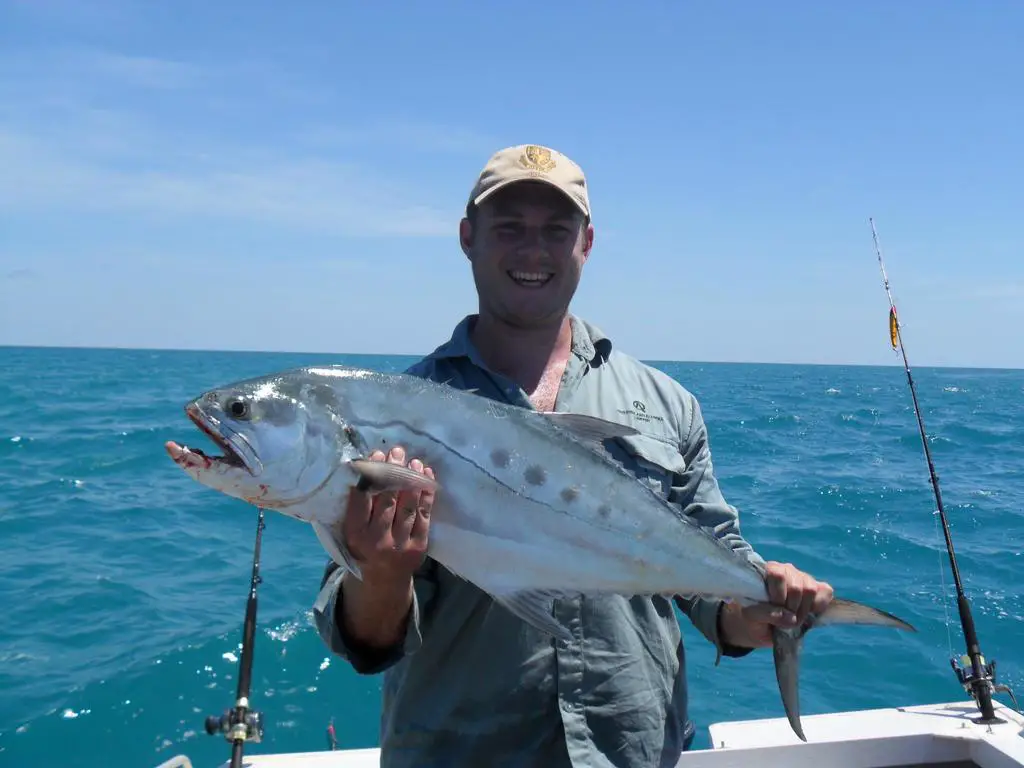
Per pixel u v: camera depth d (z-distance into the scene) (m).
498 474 2.61
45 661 7.55
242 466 2.49
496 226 2.77
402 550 2.30
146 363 103.06
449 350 2.91
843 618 2.74
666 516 2.71
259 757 3.93
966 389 74.56
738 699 6.77
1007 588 9.54
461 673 2.54
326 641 2.50
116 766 6.05
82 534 12.22
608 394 2.94
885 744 3.96
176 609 8.89
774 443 24.52
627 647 2.61
